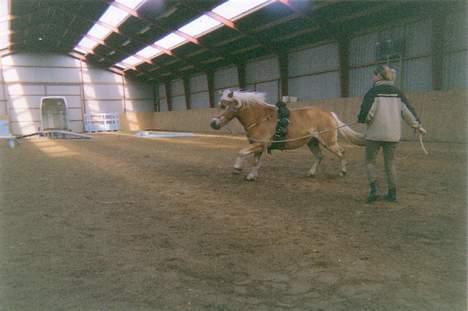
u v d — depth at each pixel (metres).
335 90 21.56
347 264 3.36
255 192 6.46
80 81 40.25
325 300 2.73
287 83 25.14
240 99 7.03
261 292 2.87
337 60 21.08
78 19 29.11
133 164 10.80
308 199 5.83
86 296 2.83
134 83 43.28
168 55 33.44
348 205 5.39
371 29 18.69
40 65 38.31
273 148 7.23
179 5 21.77
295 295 2.81
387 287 2.91
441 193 5.98
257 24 22.33
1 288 2.98
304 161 10.36
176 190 6.81
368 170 5.47
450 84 15.20
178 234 4.29
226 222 4.72
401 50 17.03
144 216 5.09
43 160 12.58
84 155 14.02
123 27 28.27
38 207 5.70
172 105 42.16
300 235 4.16
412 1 15.48
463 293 2.79
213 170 9.23
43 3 25.03
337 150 7.41
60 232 4.43
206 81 35.22
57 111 38.34
